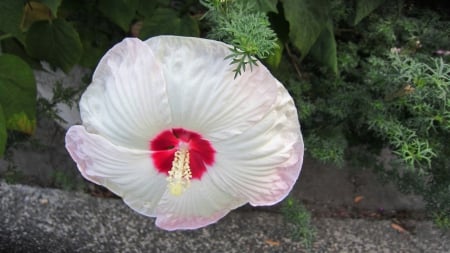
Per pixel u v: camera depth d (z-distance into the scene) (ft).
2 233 2.83
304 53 2.22
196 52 1.63
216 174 1.83
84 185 3.03
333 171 2.92
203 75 1.63
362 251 2.78
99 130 1.75
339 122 2.52
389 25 2.38
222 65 1.62
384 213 3.00
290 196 2.67
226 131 1.68
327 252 2.77
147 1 2.28
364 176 2.94
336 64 2.33
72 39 2.28
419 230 2.90
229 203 1.92
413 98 2.12
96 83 1.73
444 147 2.32
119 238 2.79
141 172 1.86
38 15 2.25
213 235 2.81
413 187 2.49
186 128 1.71
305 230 2.51
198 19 2.29
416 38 2.37
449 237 2.83
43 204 2.92
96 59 2.53
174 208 1.95
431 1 2.62
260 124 1.67
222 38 1.91
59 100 2.59
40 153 3.00
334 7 2.35
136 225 2.84
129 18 2.31
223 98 1.63
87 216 2.88
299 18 2.17
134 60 1.65
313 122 2.54
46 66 2.62
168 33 2.20
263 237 2.82
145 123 1.70
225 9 1.79
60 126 2.89
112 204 2.94
